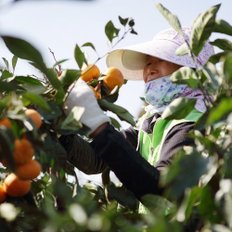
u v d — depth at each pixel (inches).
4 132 204.8
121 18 282.8
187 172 189.8
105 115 273.3
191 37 247.1
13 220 218.2
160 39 345.4
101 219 164.2
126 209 291.6
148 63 346.9
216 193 199.5
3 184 241.4
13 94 222.7
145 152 332.8
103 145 273.0
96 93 286.4
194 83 225.5
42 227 206.8
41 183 264.1
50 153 246.5
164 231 163.3
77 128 242.1
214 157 209.2
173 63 339.3
